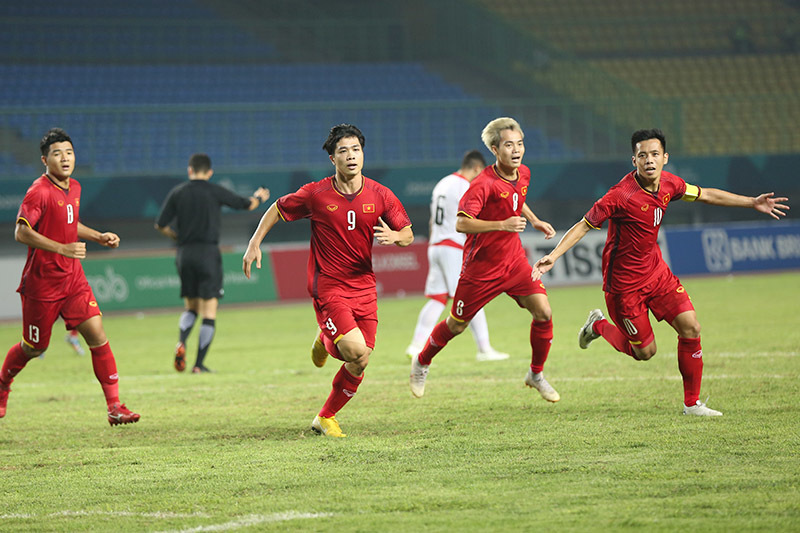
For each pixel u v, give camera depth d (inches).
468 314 975.6
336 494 644.7
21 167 3614.7
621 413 912.9
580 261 3230.8
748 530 528.1
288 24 4832.7
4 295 2778.1
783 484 620.7
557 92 4510.3
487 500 613.6
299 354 1669.5
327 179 857.5
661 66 4896.7
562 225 3939.5
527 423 883.4
